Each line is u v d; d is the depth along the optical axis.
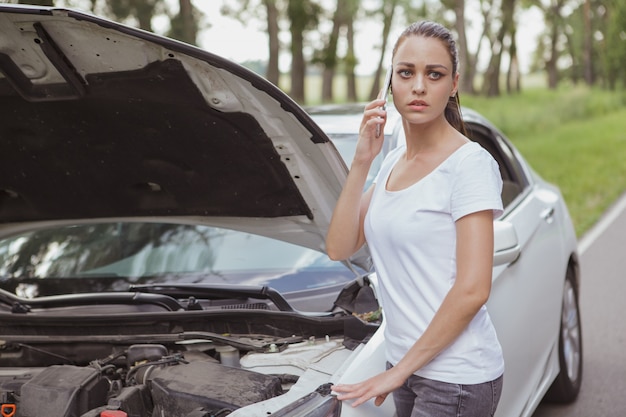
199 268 3.67
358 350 2.80
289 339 3.07
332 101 36.25
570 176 17.12
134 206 3.54
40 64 2.76
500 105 37.88
